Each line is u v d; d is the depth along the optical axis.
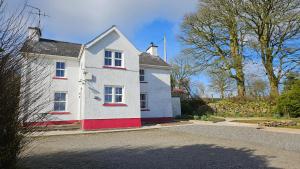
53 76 19.19
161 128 17.92
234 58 28.95
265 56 28.19
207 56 31.59
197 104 31.16
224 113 28.39
